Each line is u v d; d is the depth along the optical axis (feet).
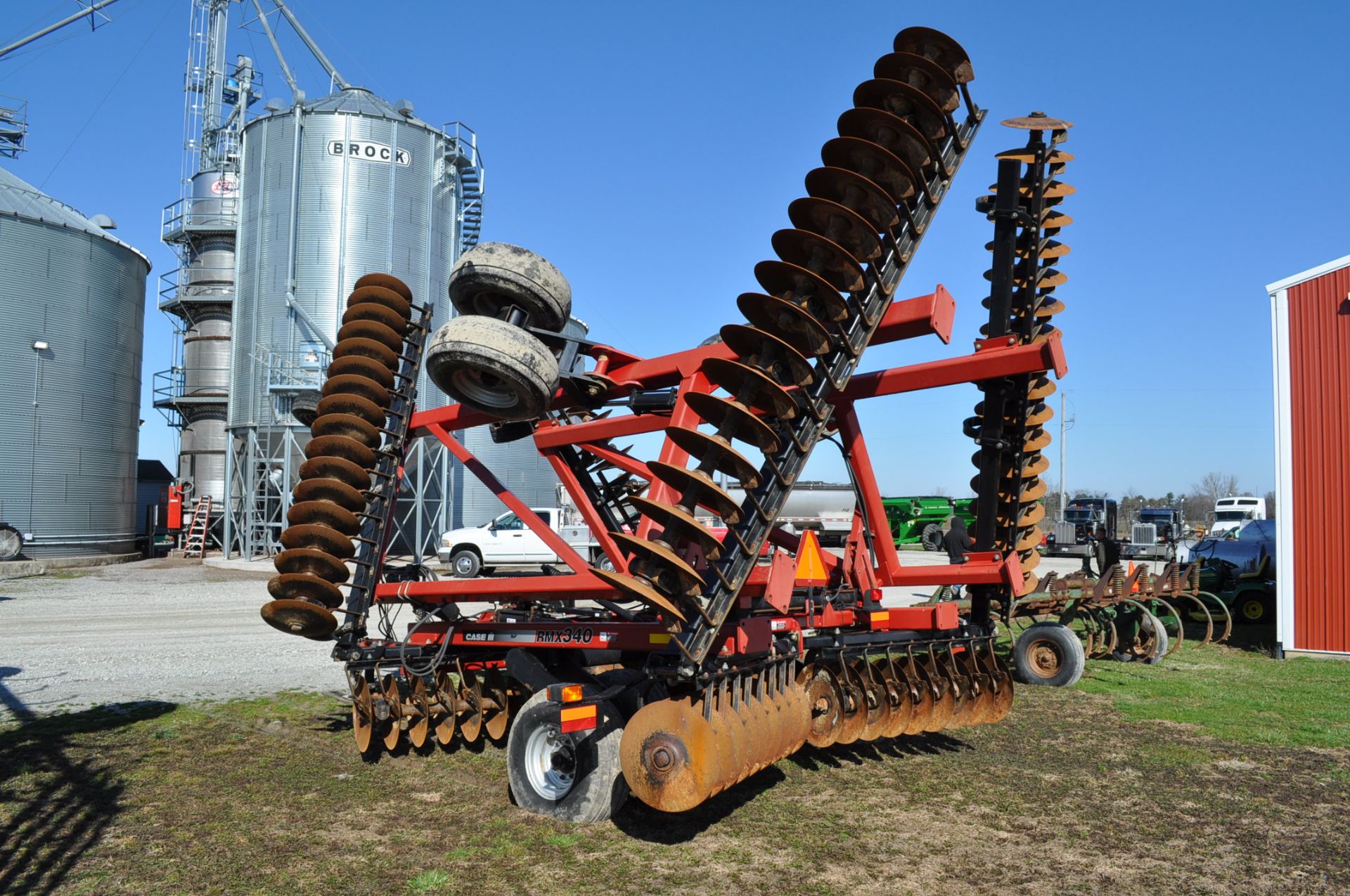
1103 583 35.63
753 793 18.67
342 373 22.52
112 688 28.84
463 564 73.20
